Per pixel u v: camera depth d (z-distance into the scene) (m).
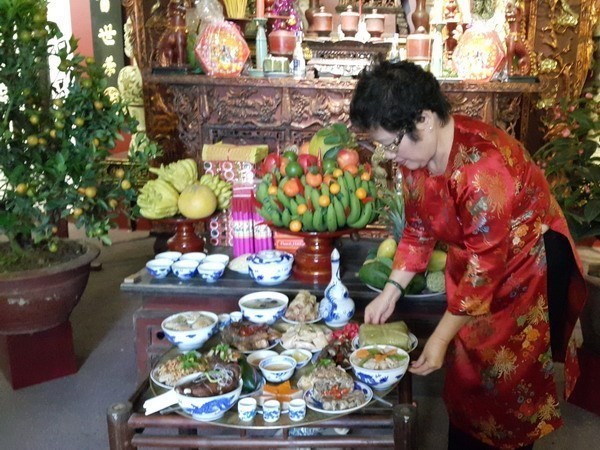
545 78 4.13
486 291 1.34
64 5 4.74
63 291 2.46
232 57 3.17
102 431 2.23
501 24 3.74
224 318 1.83
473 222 1.31
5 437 2.19
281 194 2.03
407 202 1.54
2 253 2.63
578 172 2.33
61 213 2.52
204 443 1.33
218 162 2.50
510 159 1.32
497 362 1.50
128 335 3.02
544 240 1.47
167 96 3.65
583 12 4.04
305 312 1.84
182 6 3.27
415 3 3.81
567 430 2.26
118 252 4.29
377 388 1.45
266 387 1.46
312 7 3.75
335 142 2.29
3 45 2.33
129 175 2.56
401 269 1.66
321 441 1.31
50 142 2.55
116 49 4.60
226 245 2.57
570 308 1.57
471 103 3.23
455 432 1.69
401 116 1.21
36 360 2.55
